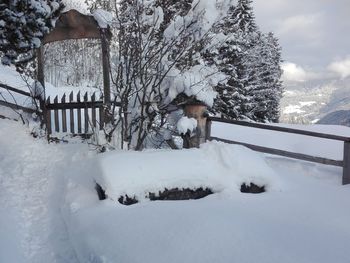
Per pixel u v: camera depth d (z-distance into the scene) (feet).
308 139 42.14
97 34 24.39
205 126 22.99
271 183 17.44
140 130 20.61
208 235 11.88
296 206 15.25
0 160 22.00
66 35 24.97
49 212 17.49
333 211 14.97
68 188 18.12
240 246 11.19
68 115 34.19
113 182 15.10
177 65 21.80
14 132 25.16
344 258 10.73
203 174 16.53
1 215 16.52
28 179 20.44
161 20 21.07
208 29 21.35
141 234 12.34
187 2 23.09
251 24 100.73
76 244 13.46
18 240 15.35
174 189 16.01
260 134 44.91
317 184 19.44
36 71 27.58
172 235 12.06
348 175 20.44
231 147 17.95
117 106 23.12
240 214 13.82
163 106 21.77
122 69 20.59
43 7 23.93
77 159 21.77
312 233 12.53
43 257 14.52
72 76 69.26
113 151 17.43
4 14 22.66
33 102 27.68
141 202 15.26
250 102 87.30
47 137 25.04
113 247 12.01
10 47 24.30
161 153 16.96
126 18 21.15
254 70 101.40
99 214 14.21
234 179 16.90
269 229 12.59
